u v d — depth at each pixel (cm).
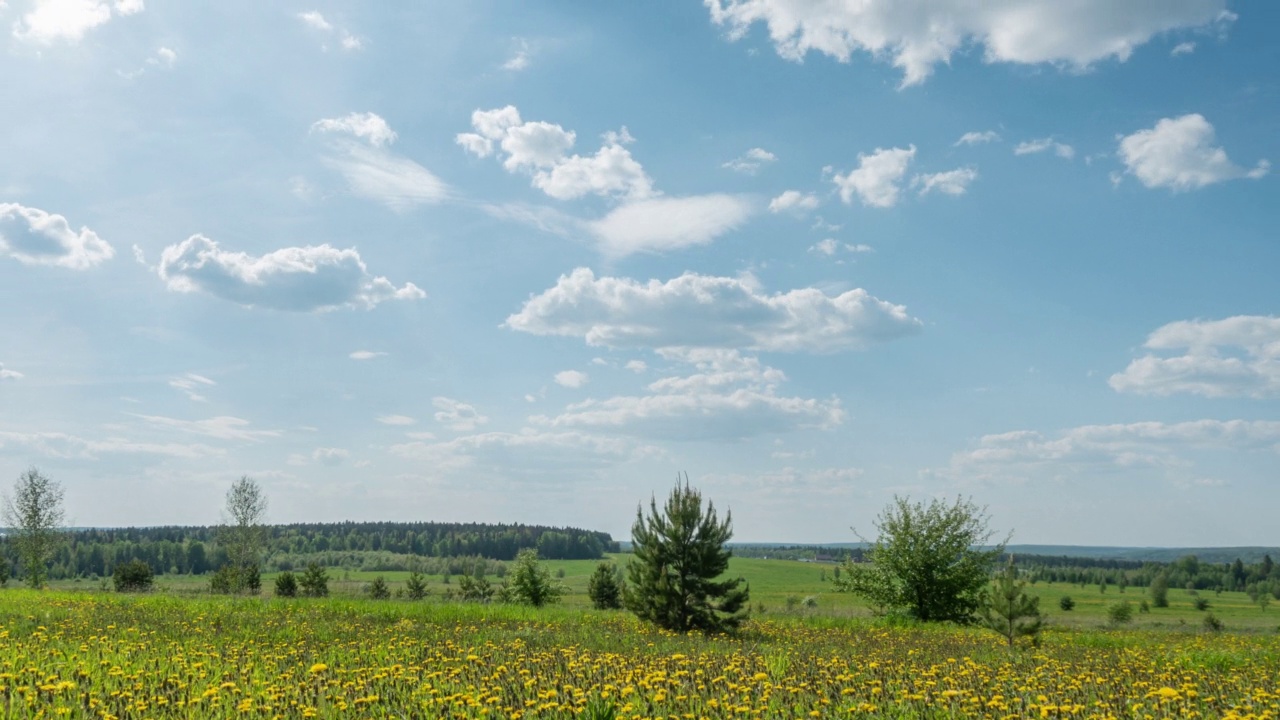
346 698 1064
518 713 945
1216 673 1527
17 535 6888
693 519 2538
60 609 2416
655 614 2523
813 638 2406
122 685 1087
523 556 4956
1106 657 1942
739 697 1062
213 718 944
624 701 1029
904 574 3803
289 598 3173
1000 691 1152
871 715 989
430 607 2759
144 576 5466
